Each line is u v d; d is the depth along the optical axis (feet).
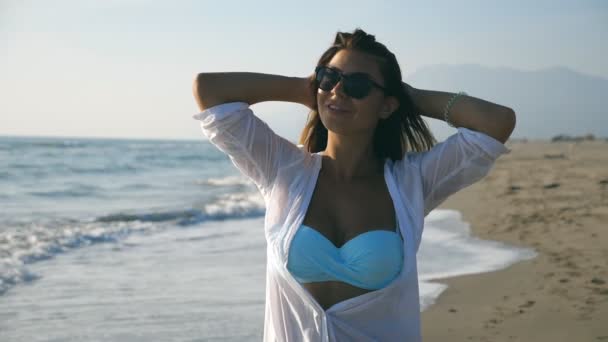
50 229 40.24
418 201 7.91
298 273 7.48
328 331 7.29
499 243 32.27
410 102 8.46
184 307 20.84
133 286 24.07
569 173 74.90
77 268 27.78
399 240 7.63
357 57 7.94
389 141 8.47
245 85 8.05
